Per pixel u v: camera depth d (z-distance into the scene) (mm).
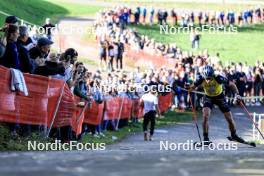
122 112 35938
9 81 18250
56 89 20969
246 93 55500
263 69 56844
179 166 12289
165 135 33406
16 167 11125
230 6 101250
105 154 14781
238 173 12195
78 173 10609
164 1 100688
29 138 19406
